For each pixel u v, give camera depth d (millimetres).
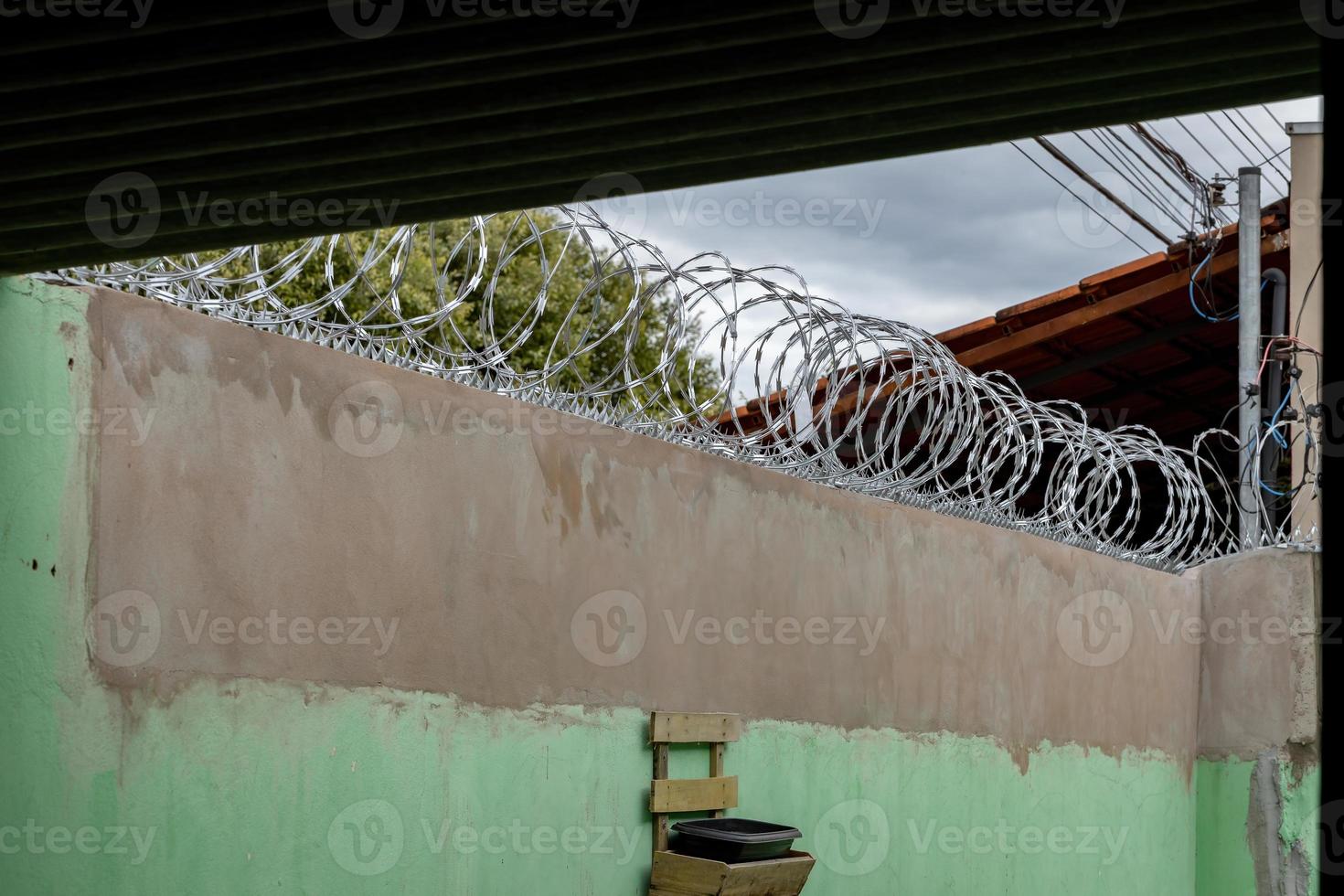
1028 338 11586
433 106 3061
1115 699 7938
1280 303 10172
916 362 5934
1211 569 8859
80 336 3381
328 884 3824
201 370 3633
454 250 4312
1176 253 10914
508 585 4492
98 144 3213
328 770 3852
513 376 4637
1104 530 7977
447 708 4230
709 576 5332
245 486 3711
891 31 2812
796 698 5684
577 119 3135
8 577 3193
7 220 3496
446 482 4309
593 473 4875
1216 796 8648
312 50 2838
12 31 2764
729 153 3342
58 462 3307
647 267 4867
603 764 4777
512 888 4395
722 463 5453
